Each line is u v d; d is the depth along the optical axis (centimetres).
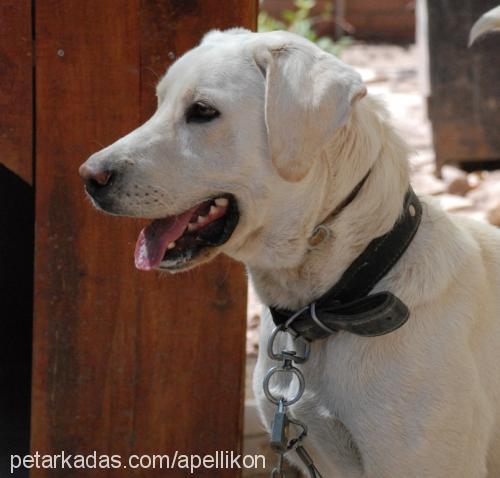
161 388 673
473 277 559
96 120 630
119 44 622
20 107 625
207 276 658
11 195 920
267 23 1795
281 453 547
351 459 564
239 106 521
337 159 530
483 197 1203
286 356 550
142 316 660
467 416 541
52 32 616
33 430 672
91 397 670
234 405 680
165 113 536
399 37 2019
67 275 650
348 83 502
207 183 526
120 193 524
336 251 539
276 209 532
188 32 625
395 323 532
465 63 1238
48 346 660
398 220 543
